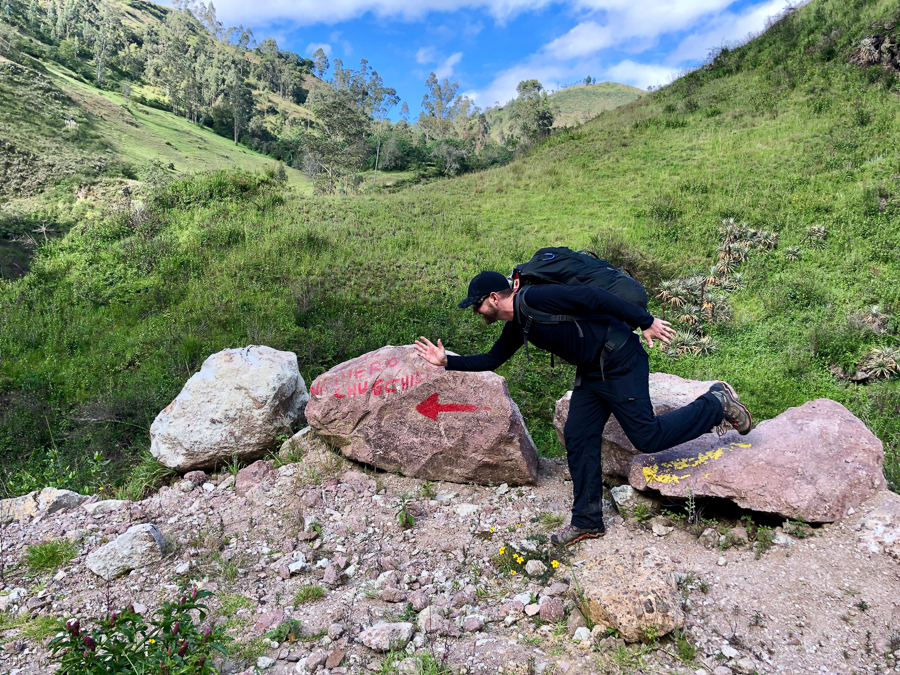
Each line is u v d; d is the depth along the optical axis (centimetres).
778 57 2512
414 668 219
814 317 1088
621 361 259
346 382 410
